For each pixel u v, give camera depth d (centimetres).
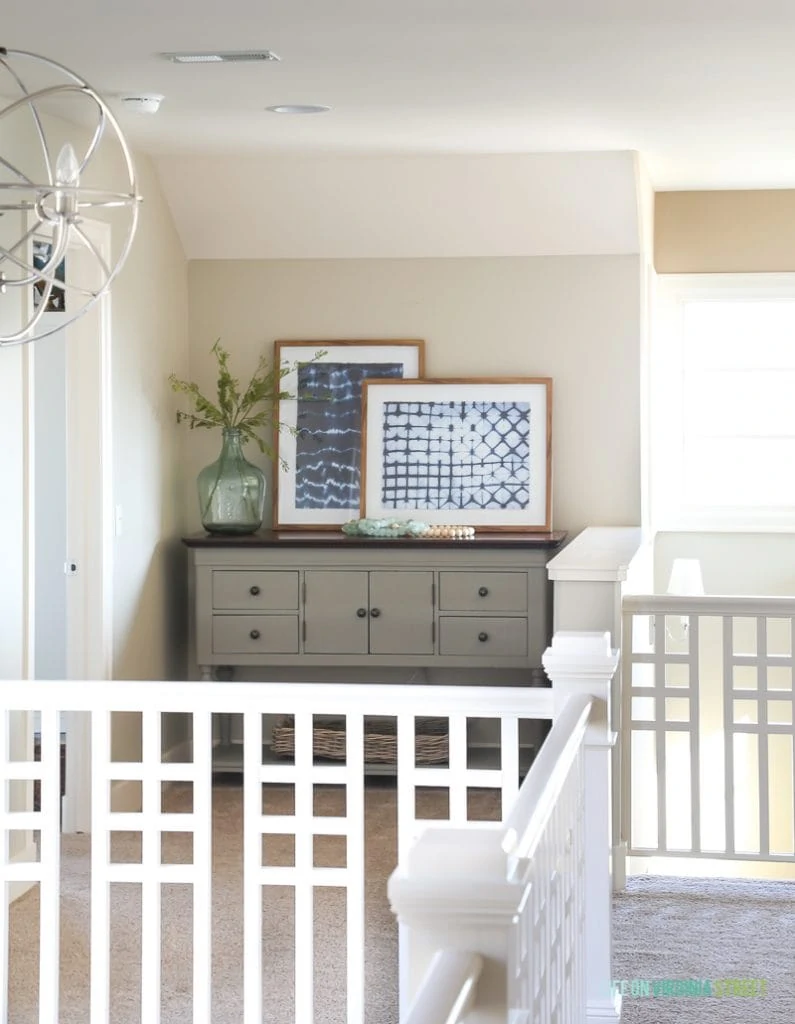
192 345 650
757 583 715
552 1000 226
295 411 640
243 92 458
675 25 378
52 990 315
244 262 646
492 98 471
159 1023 317
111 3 356
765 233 698
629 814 452
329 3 355
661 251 705
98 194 245
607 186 593
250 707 308
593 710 308
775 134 545
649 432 672
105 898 312
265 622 589
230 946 404
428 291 639
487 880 156
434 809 559
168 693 309
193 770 310
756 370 719
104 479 534
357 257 640
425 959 159
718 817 725
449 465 631
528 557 574
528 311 633
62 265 550
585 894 316
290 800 576
